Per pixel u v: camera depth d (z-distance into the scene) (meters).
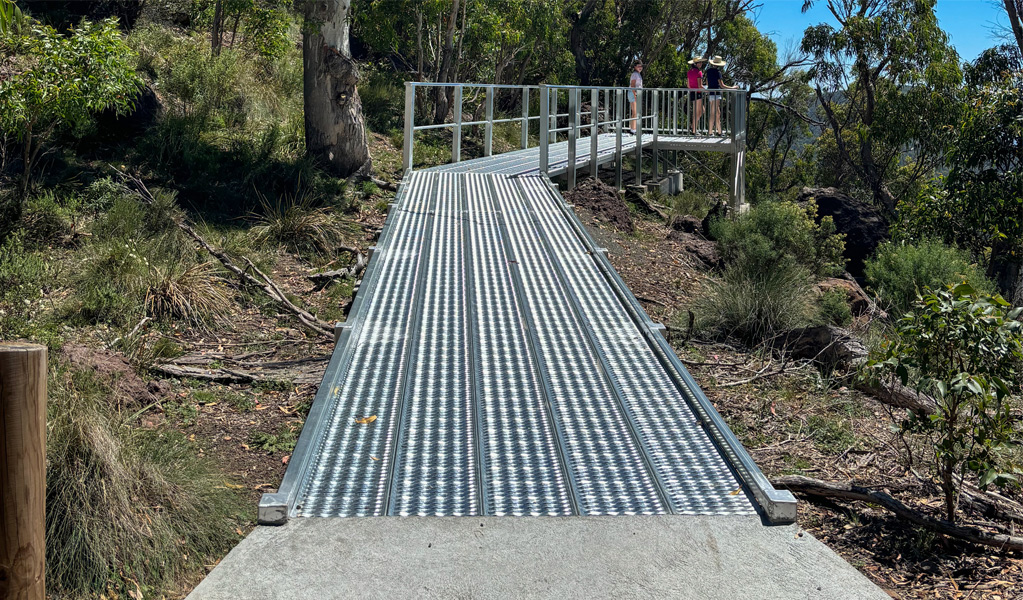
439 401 4.95
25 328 6.70
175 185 10.73
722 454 4.27
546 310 6.84
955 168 17.08
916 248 13.04
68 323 7.12
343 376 5.32
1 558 2.35
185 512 4.68
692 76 19.42
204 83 13.45
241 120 13.44
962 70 27.11
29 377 2.34
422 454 4.23
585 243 8.93
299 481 3.75
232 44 16.19
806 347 8.09
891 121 27.89
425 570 3.07
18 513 2.35
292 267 9.64
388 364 5.55
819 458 6.00
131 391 5.92
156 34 15.21
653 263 10.86
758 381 7.43
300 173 11.53
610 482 3.94
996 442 4.95
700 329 8.69
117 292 7.73
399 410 4.80
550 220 10.07
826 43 28.61
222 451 5.59
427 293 7.20
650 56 27.73
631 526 3.47
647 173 17.78
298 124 13.81
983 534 4.79
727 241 11.88
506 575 3.04
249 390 6.57
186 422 5.87
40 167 10.00
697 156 28.14
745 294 8.93
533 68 23.61
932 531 4.90
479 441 4.40
